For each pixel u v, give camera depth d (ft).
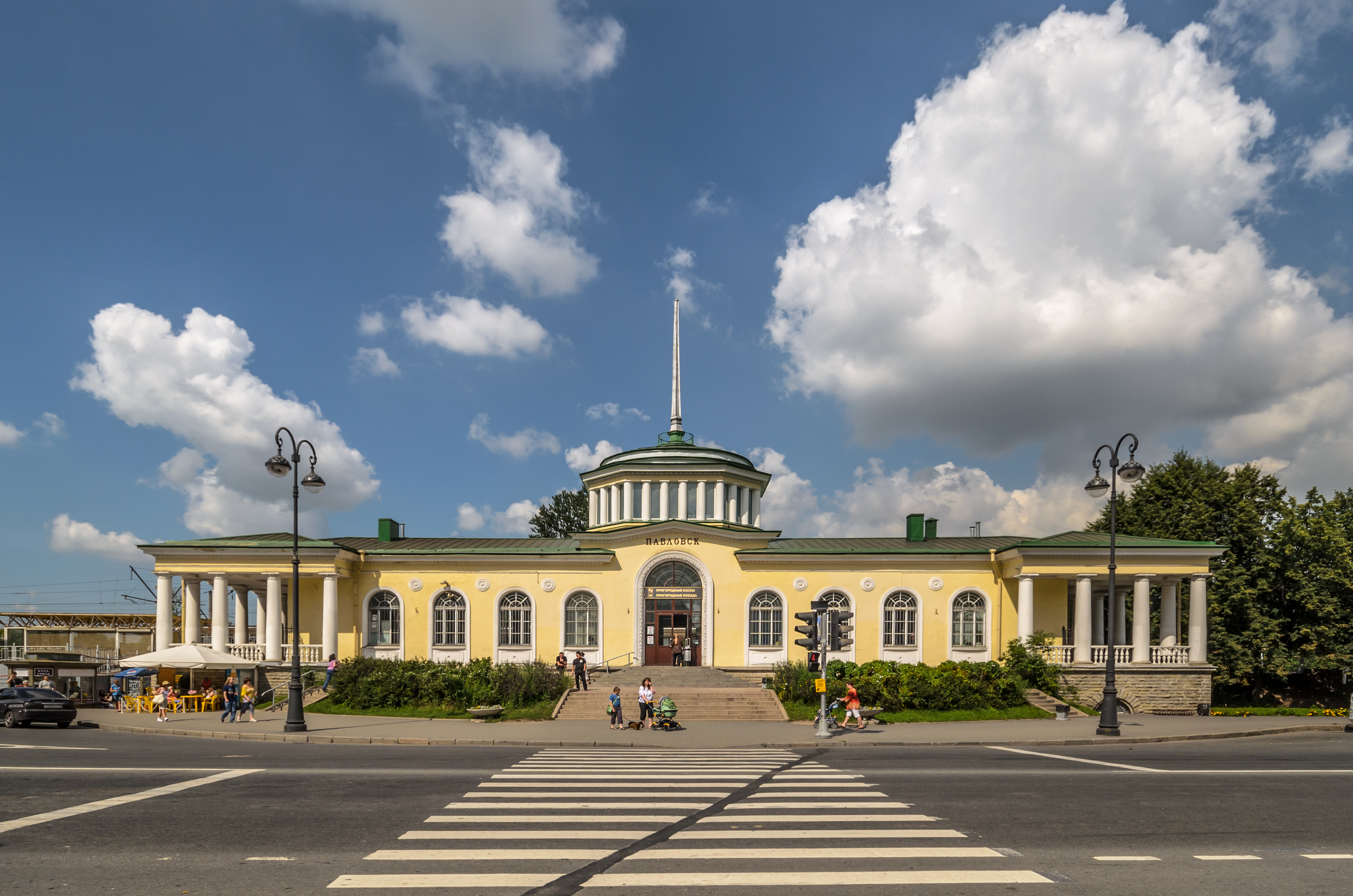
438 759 58.80
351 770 52.13
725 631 124.88
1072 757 62.75
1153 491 156.56
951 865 28.78
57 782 46.60
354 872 27.55
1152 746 72.84
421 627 124.98
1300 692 139.74
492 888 25.79
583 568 126.52
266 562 118.42
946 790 44.98
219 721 87.97
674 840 32.17
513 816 36.86
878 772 52.31
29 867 28.22
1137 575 114.73
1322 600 128.26
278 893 25.29
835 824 35.37
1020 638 114.32
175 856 29.68
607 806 39.29
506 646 124.77
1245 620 135.03
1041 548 114.32
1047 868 28.48
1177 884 26.78
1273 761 59.77
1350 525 137.18
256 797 41.65
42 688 87.71
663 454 146.61
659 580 126.62
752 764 57.00
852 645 122.21
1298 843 32.91
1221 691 142.10
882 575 124.67
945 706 95.91
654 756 62.18
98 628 219.41
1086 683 111.96
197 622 121.29
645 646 125.08
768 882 26.48
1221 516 144.15
